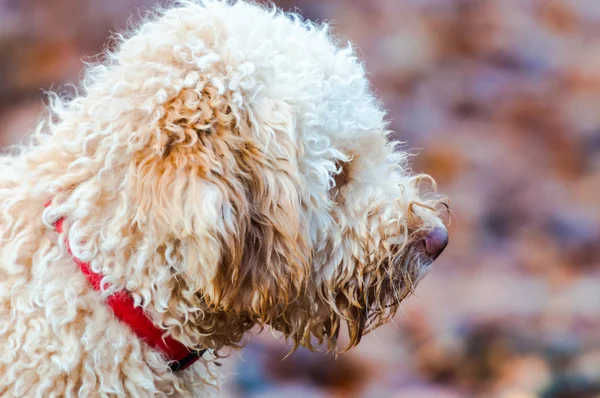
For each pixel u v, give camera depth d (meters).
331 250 4.22
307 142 4.00
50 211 3.88
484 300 9.46
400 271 4.39
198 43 3.97
